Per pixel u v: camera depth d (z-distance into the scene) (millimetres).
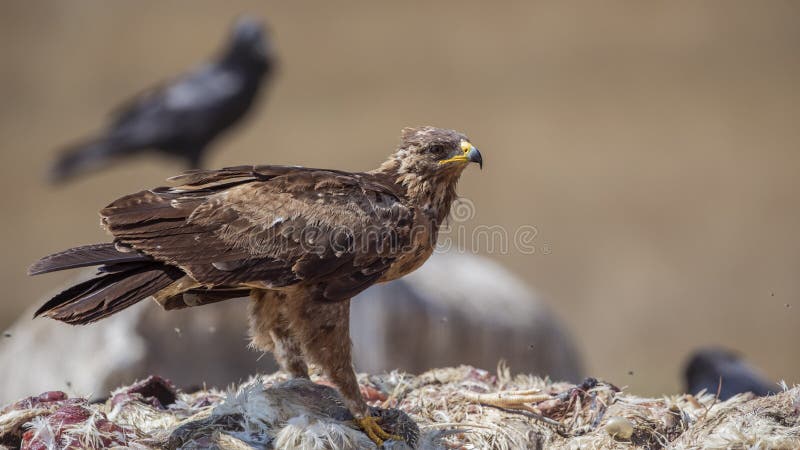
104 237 23203
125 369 10062
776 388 8812
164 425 6227
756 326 19859
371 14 34375
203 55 31156
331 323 5887
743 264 22172
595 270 21938
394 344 10820
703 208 24609
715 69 30734
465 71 31156
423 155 6410
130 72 30406
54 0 34406
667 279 21609
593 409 6305
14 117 27875
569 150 27109
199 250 5691
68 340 10367
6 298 20578
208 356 10438
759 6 34625
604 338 19469
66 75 30281
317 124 27734
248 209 5801
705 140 27484
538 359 11195
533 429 6168
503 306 11234
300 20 33969
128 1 34719
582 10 34750
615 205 24719
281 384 6082
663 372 16812
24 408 6125
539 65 31609
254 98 16172
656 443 6027
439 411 6395
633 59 31828
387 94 29625
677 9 34656
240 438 5734
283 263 5785
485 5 35062
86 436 5602
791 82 30453
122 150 15961
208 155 16234
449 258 11711
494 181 25703
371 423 5914
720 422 5992
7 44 31656
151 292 5633
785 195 25188
